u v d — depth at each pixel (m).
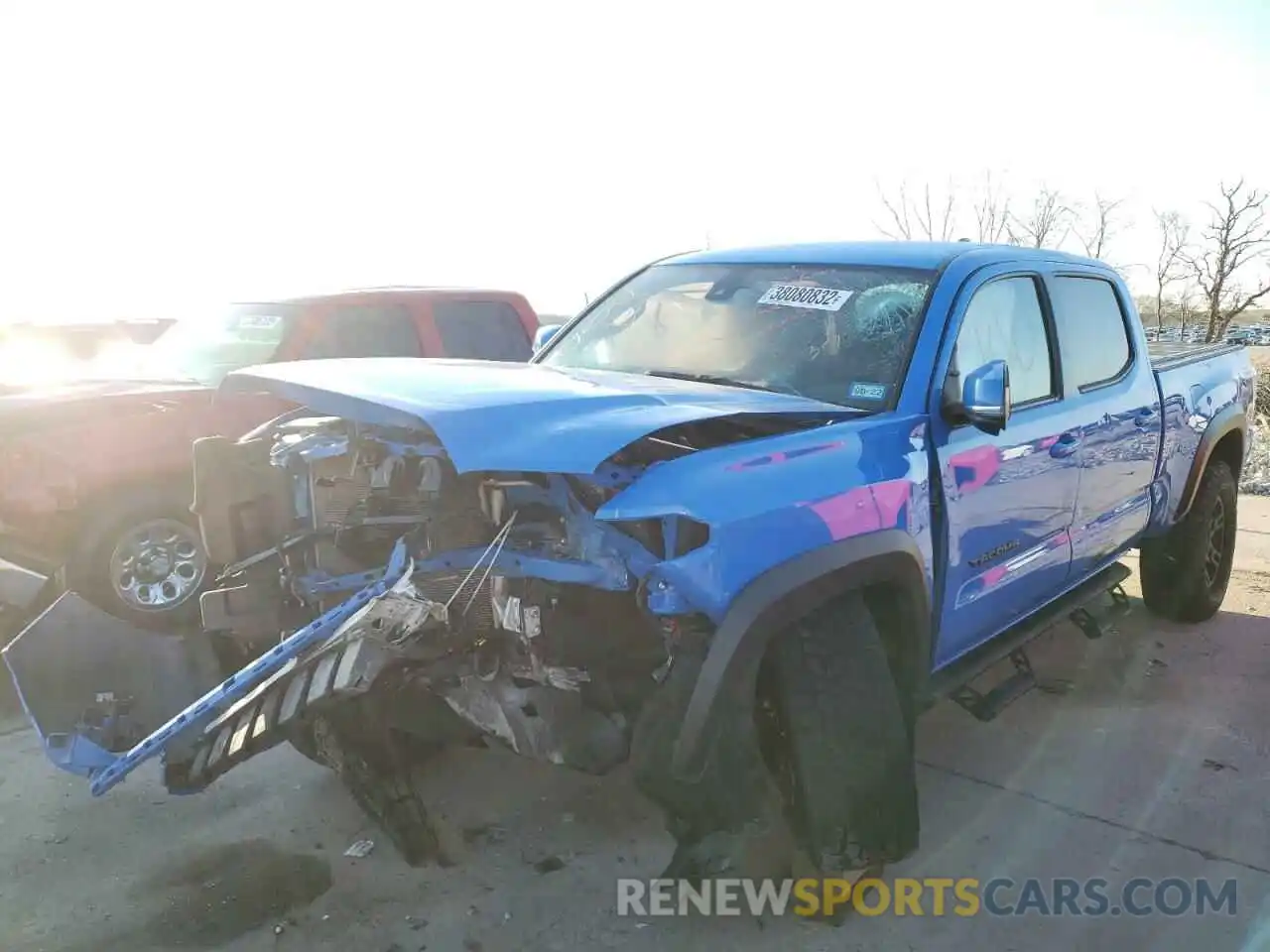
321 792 3.84
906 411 3.39
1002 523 3.73
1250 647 5.50
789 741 2.78
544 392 3.00
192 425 5.57
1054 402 4.16
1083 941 3.00
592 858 3.40
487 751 4.13
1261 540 7.98
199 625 5.64
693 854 2.96
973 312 3.77
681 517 2.59
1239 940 3.00
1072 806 3.78
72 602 3.52
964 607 3.59
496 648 2.92
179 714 3.30
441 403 2.85
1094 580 4.87
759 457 2.82
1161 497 5.16
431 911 3.10
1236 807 3.78
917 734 4.40
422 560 2.96
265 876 3.29
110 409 5.39
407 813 3.36
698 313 4.17
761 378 3.72
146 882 3.26
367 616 2.73
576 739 2.79
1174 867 3.39
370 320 6.84
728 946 2.96
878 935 3.02
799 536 2.75
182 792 2.98
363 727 3.27
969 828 3.63
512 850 3.44
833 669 2.78
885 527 3.02
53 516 5.27
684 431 3.04
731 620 2.57
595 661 2.85
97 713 3.33
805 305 3.94
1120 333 4.85
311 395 3.16
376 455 3.26
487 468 2.58
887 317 3.71
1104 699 4.78
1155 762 4.15
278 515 3.52
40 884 3.25
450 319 7.17
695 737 2.52
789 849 3.10
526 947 2.94
